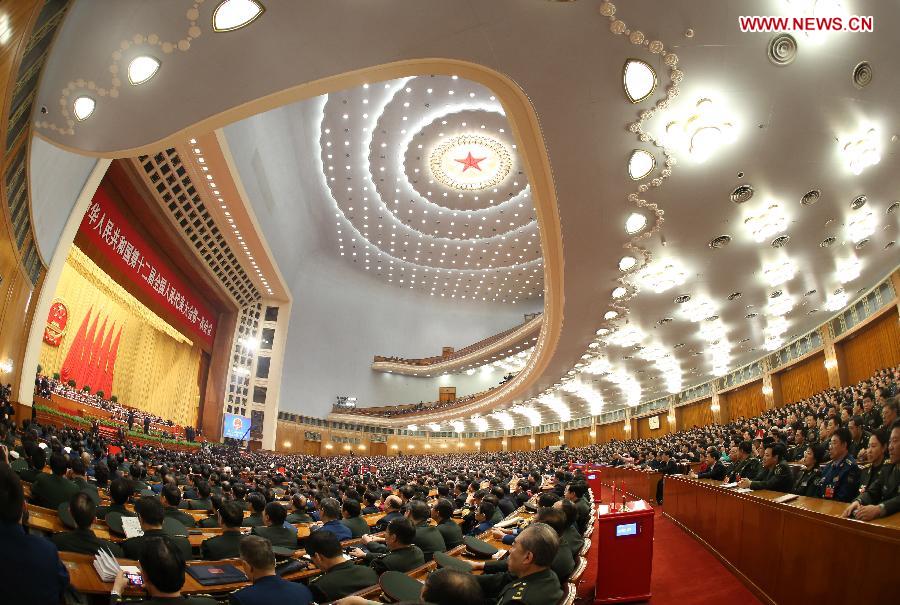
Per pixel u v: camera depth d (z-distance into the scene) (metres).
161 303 24.88
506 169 33.44
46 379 17.08
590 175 8.85
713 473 8.52
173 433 24.69
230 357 32.34
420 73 7.28
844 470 4.96
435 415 44.12
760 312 16.20
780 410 16.67
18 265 12.26
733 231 10.75
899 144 8.41
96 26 6.48
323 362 43.78
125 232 21.23
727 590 4.99
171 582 2.34
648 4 6.12
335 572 3.31
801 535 3.88
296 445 39.50
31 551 2.08
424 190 35.31
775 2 6.06
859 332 15.95
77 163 14.60
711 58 6.82
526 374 28.23
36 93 7.78
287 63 6.84
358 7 6.06
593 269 12.03
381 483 13.29
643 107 7.51
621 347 19.64
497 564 3.74
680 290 13.75
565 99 7.45
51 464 5.08
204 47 6.57
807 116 7.80
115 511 4.48
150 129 8.04
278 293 34.06
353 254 44.34
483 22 6.37
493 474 15.36
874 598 2.95
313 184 33.84
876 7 6.13
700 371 24.88
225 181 22.25
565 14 6.24
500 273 47.31
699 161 8.58
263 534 4.64
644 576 4.86
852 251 12.41
